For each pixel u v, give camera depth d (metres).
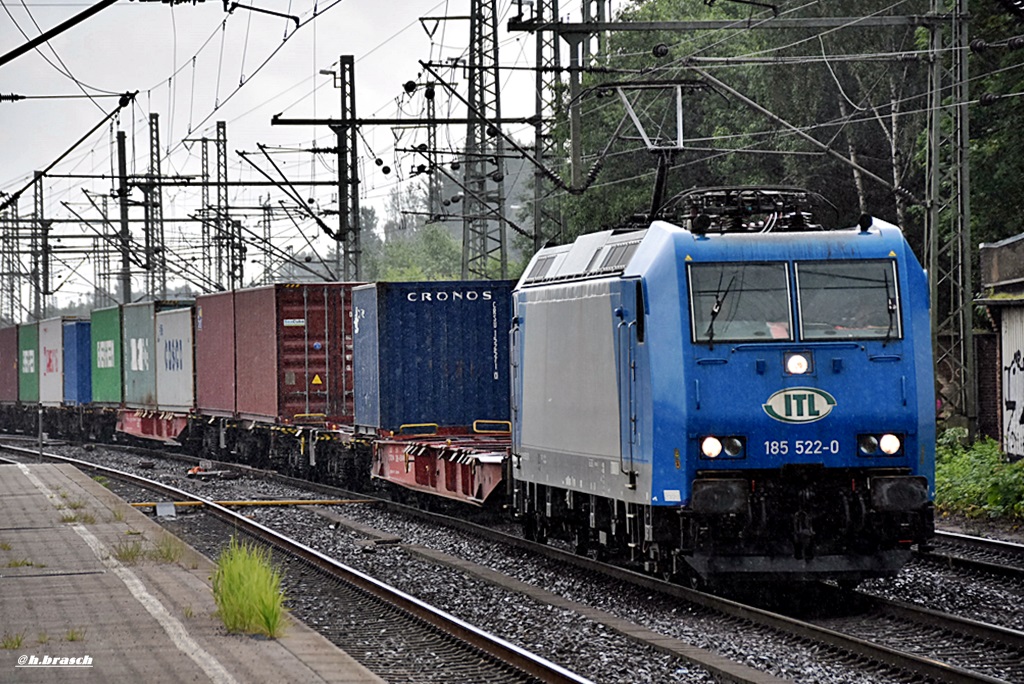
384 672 20.22
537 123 69.69
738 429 25.05
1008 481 39.81
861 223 26.30
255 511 47.62
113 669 18.00
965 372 49.56
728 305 25.36
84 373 95.81
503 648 21.08
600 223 87.88
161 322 78.38
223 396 68.00
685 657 20.81
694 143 85.38
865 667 20.27
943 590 27.42
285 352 59.34
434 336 47.12
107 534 34.78
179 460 76.19
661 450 25.17
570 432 30.27
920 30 62.09
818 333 25.39
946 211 63.75
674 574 27.50
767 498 25.12
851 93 73.00
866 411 25.23
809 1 71.19
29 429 112.00
